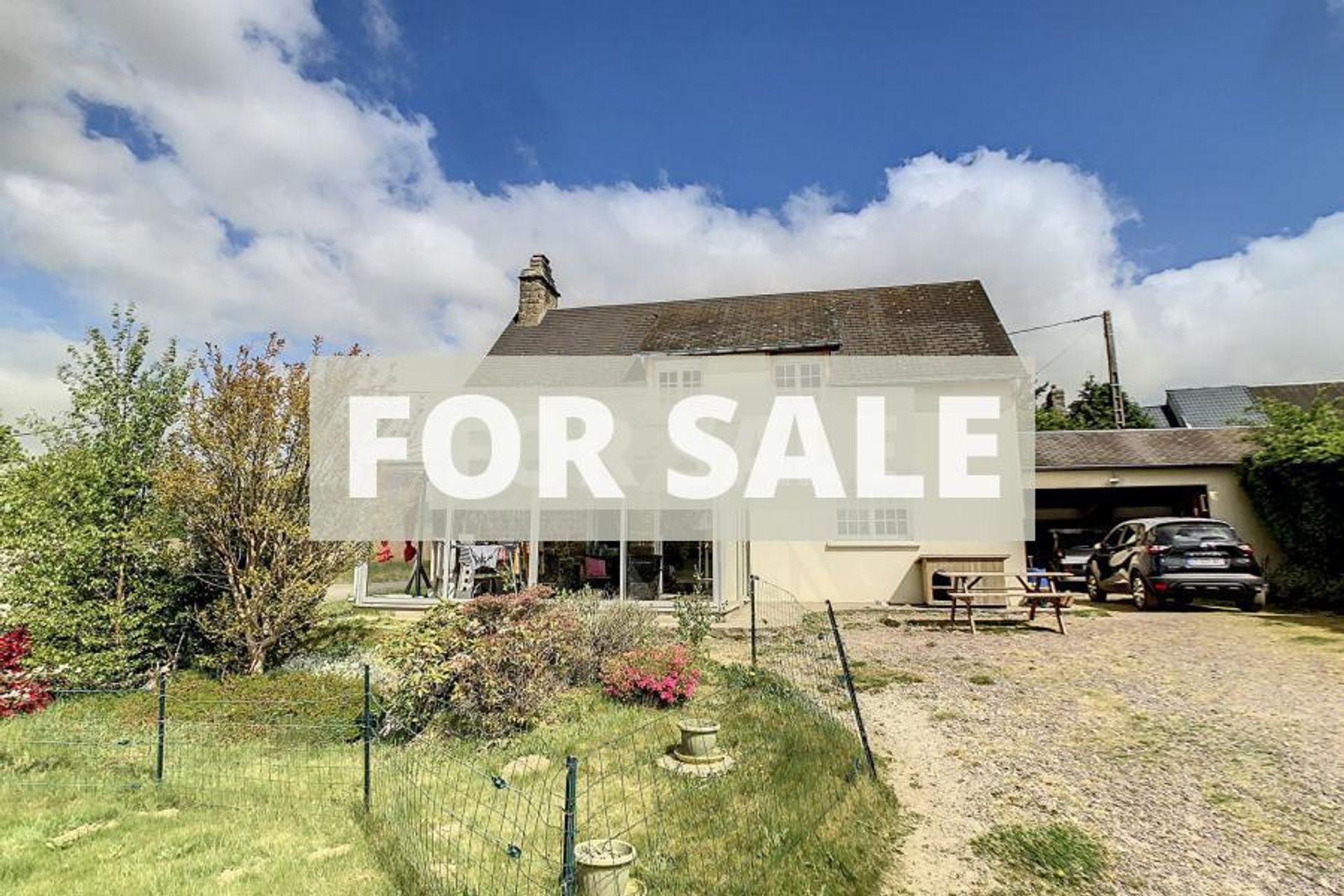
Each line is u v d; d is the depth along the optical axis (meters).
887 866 4.11
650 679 7.55
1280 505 14.34
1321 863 4.01
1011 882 3.91
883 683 8.27
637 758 5.86
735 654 10.18
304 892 3.96
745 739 6.24
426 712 7.07
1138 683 7.87
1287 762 5.50
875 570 14.88
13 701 7.16
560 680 8.01
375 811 5.15
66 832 4.98
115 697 8.61
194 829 4.98
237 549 10.07
